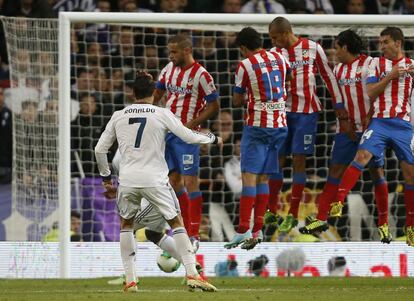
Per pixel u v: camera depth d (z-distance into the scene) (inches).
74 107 1563.7
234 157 1535.4
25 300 870.4
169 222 963.3
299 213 1502.2
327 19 1278.3
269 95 1150.3
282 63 1161.4
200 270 1152.2
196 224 1207.6
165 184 951.6
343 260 1396.4
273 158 1176.2
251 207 1168.2
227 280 1226.6
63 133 1299.2
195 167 1200.8
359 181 1523.1
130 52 1636.3
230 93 1556.3
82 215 1478.8
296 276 1359.5
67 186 1301.7
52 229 1427.2
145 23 1289.4
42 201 1435.8
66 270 1302.9
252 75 1147.3
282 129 1166.3
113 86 1574.8
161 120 949.8
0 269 1370.6
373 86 1157.1
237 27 1347.2
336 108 1212.5
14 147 1445.6
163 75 1214.9
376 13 1747.0
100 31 1592.0
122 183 947.3
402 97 1169.4
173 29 1630.2
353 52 1199.6
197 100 1191.6
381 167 1230.9
